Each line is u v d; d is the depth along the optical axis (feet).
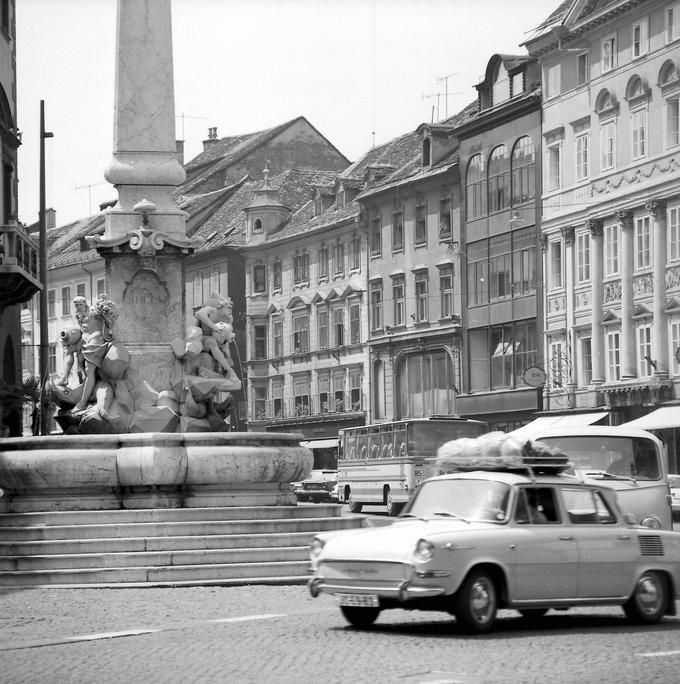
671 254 212.02
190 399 92.53
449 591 56.29
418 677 45.93
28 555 79.87
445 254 274.16
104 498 85.66
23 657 53.01
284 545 82.33
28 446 86.28
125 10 96.22
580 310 233.14
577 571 59.36
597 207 227.81
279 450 87.45
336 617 64.08
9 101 185.98
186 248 94.73
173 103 96.68
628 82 220.64
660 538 62.08
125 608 68.74
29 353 386.52
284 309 329.93
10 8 188.14
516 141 251.39
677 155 209.77
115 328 93.35
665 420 197.06
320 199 324.19
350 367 305.32
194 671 48.03
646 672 47.06
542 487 60.18
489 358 260.21
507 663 49.03
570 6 233.55
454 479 61.52
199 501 85.97
